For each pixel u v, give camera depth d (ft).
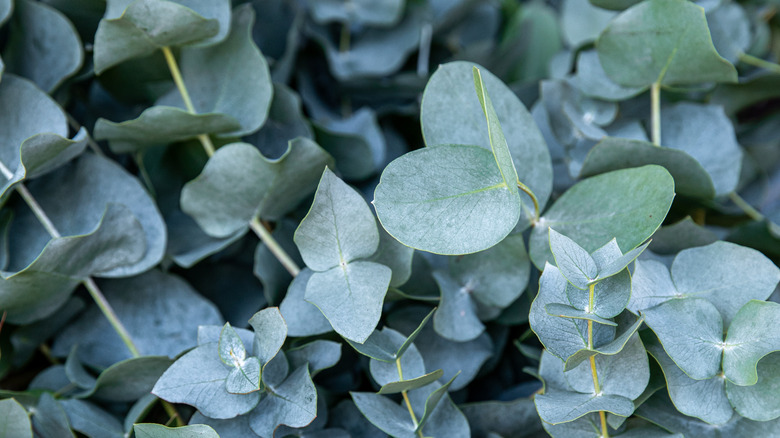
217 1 1.75
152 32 1.71
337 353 1.62
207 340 1.62
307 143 1.69
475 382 1.82
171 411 1.73
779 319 1.53
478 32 2.23
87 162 1.77
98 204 1.76
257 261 1.73
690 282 1.61
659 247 1.70
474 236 1.55
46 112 1.73
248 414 1.60
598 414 1.60
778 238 1.77
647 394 1.58
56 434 1.69
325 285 1.60
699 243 1.69
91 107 1.89
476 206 1.56
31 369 1.84
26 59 1.80
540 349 1.74
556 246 1.52
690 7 1.68
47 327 1.78
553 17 2.23
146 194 1.76
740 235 1.80
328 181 1.57
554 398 1.56
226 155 1.69
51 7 1.80
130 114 1.91
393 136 2.07
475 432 1.70
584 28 2.12
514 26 2.20
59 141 1.67
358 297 1.58
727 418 1.56
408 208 1.55
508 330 1.79
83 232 1.76
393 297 1.69
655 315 1.58
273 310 1.56
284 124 1.87
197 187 1.71
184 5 1.75
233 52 1.79
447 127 1.65
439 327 1.66
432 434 1.63
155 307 1.78
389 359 1.59
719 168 1.79
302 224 1.59
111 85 1.85
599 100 1.82
